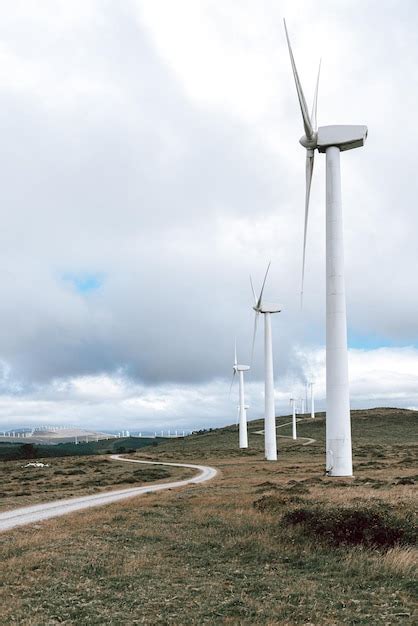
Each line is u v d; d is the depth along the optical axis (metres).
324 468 67.69
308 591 14.09
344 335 49.28
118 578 15.80
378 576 15.34
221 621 11.81
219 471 75.88
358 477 47.28
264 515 26.66
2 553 19.75
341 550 18.28
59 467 98.31
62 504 38.25
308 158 52.50
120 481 63.22
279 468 74.31
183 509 31.95
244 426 146.50
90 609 12.89
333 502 27.84
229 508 30.41
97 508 34.50
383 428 197.00
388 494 31.98
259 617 12.06
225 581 15.38
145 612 12.62
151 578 15.80
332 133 50.75
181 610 12.75
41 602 13.59
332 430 48.88
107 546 20.47
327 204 50.84
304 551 18.64
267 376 101.44
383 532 18.86
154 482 60.66
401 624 11.42
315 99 51.47
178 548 20.12
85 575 16.25
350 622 11.71
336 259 49.75
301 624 11.52
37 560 17.98
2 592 14.48
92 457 128.25
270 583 14.99
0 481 72.50
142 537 22.45
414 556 16.80
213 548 20.12
